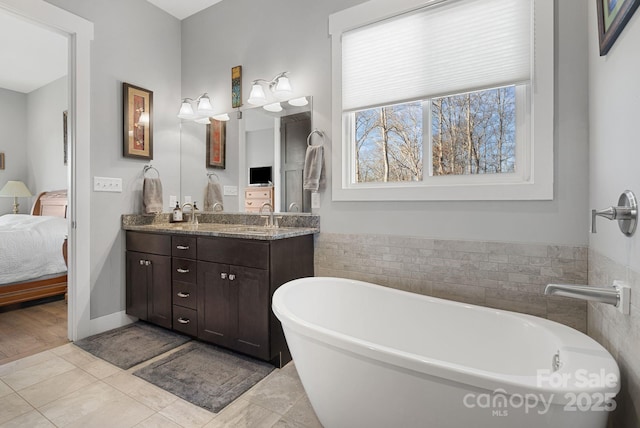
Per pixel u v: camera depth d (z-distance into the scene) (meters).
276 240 2.01
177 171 3.17
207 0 2.89
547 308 1.66
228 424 1.50
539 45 1.65
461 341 1.60
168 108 3.08
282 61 2.56
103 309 2.57
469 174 1.94
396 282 2.09
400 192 2.06
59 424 1.48
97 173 2.52
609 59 1.22
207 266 2.22
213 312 2.20
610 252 1.20
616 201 1.14
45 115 4.67
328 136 2.34
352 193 2.23
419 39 2.01
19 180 4.92
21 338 2.42
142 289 2.60
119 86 2.68
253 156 2.72
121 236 2.70
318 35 2.38
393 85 2.10
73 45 2.38
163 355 2.16
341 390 1.27
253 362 2.07
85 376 1.89
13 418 1.52
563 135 1.61
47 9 2.21
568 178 1.60
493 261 1.79
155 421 1.51
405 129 2.39
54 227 3.43
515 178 1.82
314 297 1.96
